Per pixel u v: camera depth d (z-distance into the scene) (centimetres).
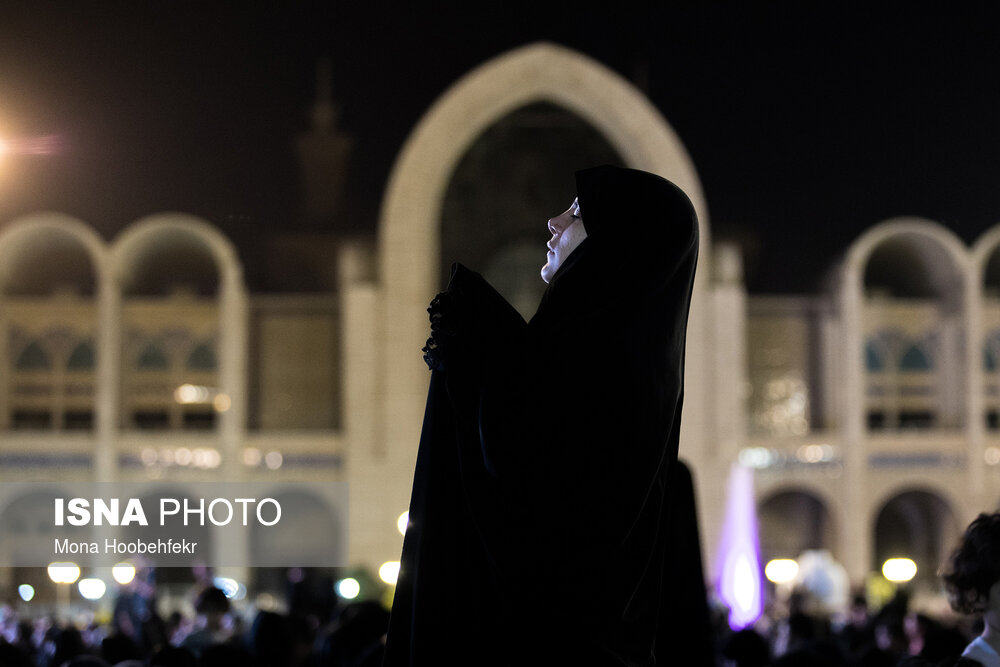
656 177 422
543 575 379
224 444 6184
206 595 1664
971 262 6469
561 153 6681
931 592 6581
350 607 1398
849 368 6394
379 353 6356
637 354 389
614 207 414
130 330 6488
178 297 6512
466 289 403
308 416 6750
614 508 382
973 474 6341
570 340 385
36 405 6359
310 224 7444
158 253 6631
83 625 3328
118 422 6347
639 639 408
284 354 6775
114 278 6216
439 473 406
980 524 562
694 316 6322
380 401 6309
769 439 6378
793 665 1038
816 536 7019
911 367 6694
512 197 6656
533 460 377
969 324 6425
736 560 5934
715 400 6262
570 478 377
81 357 6406
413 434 6284
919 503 7019
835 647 1312
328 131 7544
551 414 379
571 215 444
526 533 378
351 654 1105
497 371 386
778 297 6769
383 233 6425
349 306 6366
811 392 6788
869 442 6359
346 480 6247
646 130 6475
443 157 6488
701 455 6219
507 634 385
